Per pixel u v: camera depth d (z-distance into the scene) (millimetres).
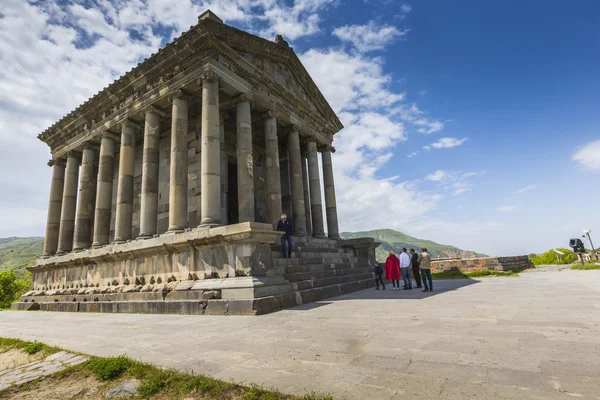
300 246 17609
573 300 8914
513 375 3766
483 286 14602
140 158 21469
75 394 4512
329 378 4023
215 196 13492
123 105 18438
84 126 21031
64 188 21656
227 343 6172
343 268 17703
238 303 9992
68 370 5258
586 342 4895
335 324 7277
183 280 12484
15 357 6840
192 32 14742
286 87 20828
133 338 7277
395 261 15742
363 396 3449
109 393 4398
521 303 8820
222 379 4250
